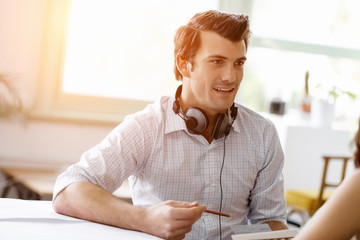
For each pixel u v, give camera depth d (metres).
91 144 3.86
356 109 4.61
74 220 1.43
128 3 3.96
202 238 1.61
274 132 1.74
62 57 3.74
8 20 3.58
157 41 4.05
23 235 1.26
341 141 4.28
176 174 1.63
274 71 4.43
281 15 4.36
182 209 1.34
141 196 1.68
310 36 4.45
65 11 3.70
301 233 1.13
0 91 3.52
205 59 1.54
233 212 1.68
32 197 3.49
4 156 3.65
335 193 1.14
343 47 4.46
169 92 4.11
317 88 4.31
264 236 1.35
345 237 1.10
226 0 4.12
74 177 1.53
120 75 4.01
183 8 4.06
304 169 4.20
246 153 1.69
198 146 1.65
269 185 1.72
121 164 1.58
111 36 3.95
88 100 3.87
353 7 4.52
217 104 1.57
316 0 4.43
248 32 1.58
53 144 3.77
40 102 3.70
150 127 1.63
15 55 3.62
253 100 4.42
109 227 1.40
